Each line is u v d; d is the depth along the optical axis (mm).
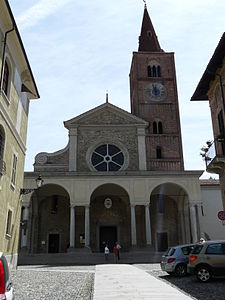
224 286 12633
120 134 41594
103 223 40188
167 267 17297
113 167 40312
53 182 35906
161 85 46875
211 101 24062
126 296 10117
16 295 10836
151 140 43156
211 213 42438
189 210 38000
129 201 38625
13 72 19078
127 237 39656
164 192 40531
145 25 56844
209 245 14539
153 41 55000
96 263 30828
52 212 40375
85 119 41938
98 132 41469
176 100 45969
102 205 40812
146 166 40344
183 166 42125
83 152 40594
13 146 19422
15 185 20141
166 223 40406
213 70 21938
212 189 43500
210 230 41750
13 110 19203
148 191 35938
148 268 23719
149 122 44594
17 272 19828
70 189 35781
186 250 17422
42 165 40438
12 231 19562
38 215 40062
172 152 42844
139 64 48375
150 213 40594
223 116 21391
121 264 28578
